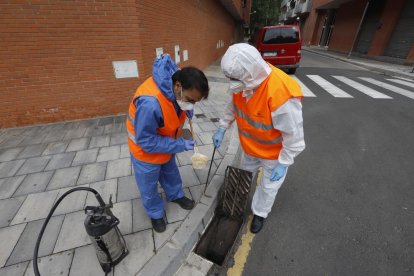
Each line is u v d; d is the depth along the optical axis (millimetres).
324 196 2688
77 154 3152
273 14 32312
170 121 1562
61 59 3756
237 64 1366
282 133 1615
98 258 1629
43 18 3434
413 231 2223
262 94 1506
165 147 1588
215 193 2475
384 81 8578
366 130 4398
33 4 3328
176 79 1398
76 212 2191
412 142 3947
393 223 2312
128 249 1842
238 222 2342
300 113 1528
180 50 6266
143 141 1487
